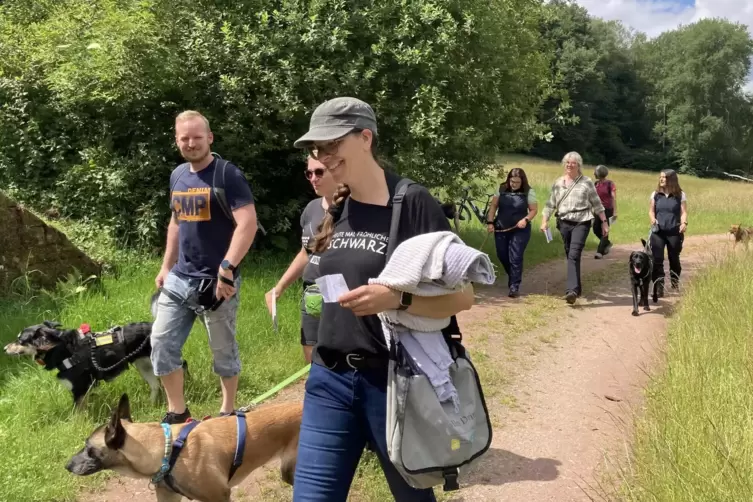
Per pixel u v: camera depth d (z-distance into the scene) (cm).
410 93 929
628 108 8000
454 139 937
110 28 845
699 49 7419
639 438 401
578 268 870
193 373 513
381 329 224
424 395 214
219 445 316
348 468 233
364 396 226
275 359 563
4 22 1037
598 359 630
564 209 872
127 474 307
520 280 902
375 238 225
